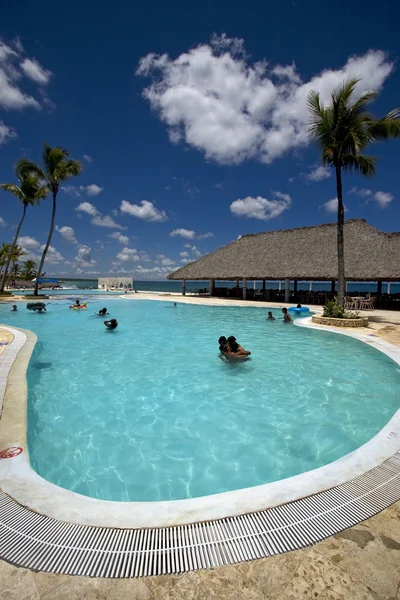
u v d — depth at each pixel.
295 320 15.16
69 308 21.84
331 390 6.41
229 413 5.48
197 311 20.20
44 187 28.22
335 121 13.39
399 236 20.91
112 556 2.14
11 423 4.06
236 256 29.03
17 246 46.69
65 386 6.75
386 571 1.99
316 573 1.98
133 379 7.20
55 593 1.87
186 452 4.29
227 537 2.29
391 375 7.25
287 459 4.09
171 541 2.26
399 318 15.28
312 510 2.56
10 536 2.31
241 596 1.84
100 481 3.66
